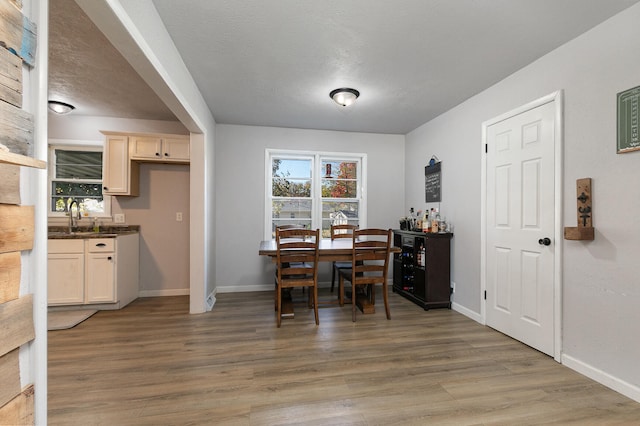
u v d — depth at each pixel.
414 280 3.53
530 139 2.35
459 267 3.20
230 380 1.84
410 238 3.62
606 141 1.80
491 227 2.76
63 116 3.55
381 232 2.94
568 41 2.05
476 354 2.21
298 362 2.07
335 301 3.19
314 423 1.47
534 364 2.06
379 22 1.87
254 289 4.04
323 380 1.85
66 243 3.04
